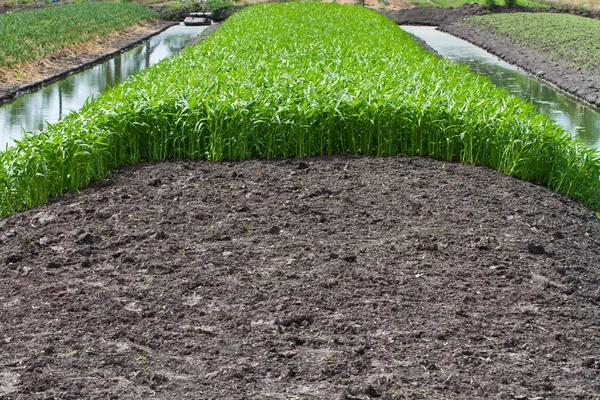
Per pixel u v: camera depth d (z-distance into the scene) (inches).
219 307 216.2
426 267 248.8
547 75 863.7
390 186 338.0
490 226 293.7
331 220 292.5
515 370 184.7
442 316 213.2
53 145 330.6
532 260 262.1
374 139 404.5
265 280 235.1
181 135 388.5
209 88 434.9
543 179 382.3
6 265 247.3
